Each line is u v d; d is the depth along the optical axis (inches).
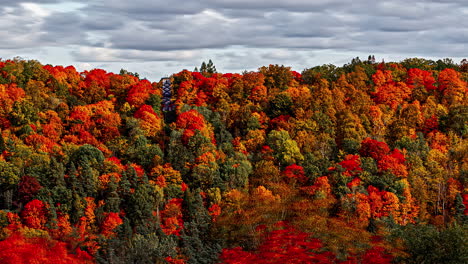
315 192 3708.2
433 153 5009.8
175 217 3405.5
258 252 2431.1
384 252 2301.9
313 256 2283.5
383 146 4889.3
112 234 3038.9
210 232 3061.0
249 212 3029.0
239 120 5620.1
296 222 2672.2
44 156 4124.0
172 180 4082.2
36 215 3265.3
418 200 4343.0
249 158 4771.2
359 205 3540.8
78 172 3870.6
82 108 5378.9
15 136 4581.7
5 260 1567.4
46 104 5467.5
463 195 4490.7
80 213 3469.5
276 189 3774.6
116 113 5398.6
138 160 4507.9
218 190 3747.5
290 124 5354.3
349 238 2415.1
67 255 1743.4
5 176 3710.6
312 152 4877.0
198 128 4977.9
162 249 2738.7
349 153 4940.9
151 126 5132.9
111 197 3695.9
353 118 5452.8
